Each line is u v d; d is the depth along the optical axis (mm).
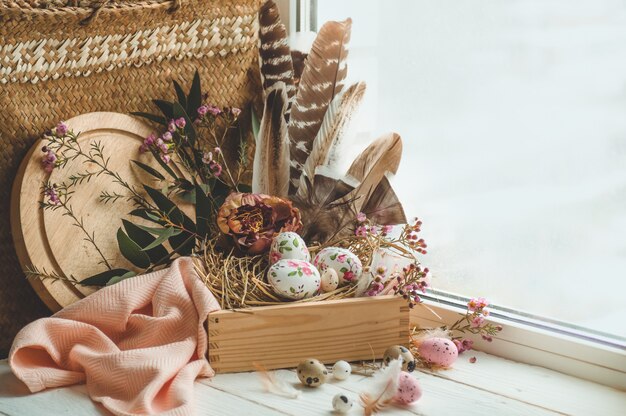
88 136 1211
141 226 1191
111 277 1188
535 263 1130
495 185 1159
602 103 1047
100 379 1037
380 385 989
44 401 1019
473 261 1195
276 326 1093
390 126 1278
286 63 1287
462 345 1168
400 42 1247
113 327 1110
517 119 1127
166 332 1092
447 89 1198
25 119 1182
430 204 1239
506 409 1009
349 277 1134
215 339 1079
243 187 1307
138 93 1271
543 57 1094
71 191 1186
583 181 1074
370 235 1190
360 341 1123
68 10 1187
